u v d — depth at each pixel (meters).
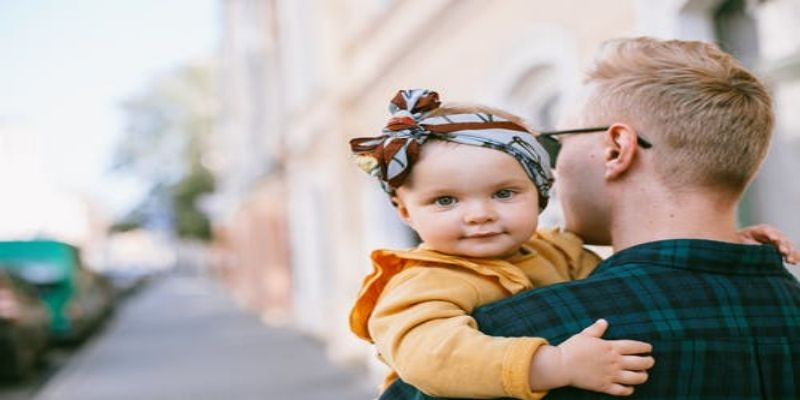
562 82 4.95
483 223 1.49
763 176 3.74
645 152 1.47
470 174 1.48
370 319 1.51
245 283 26.36
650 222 1.48
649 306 1.38
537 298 1.42
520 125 1.54
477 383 1.34
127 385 10.73
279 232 17.94
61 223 45.06
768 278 1.48
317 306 14.33
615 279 1.42
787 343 1.42
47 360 13.36
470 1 6.35
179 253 68.06
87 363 13.22
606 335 1.35
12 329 10.74
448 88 6.95
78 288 14.57
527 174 1.52
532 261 1.61
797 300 1.49
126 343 16.02
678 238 1.44
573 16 4.80
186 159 42.88
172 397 9.62
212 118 42.00
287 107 15.53
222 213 34.75
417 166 1.52
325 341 13.57
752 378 1.38
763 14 3.63
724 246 1.43
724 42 3.83
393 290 1.51
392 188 1.58
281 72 15.95
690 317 1.37
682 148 1.44
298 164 15.09
